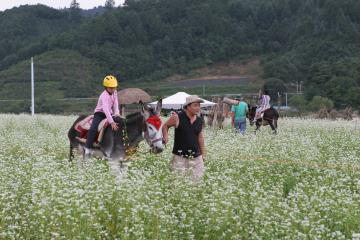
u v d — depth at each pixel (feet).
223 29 448.65
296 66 344.08
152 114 44.01
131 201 30.94
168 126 42.50
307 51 357.00
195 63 412.57
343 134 87.20
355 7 383.45
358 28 372.38
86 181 35.14
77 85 325.62
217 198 32.94
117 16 407.23
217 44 433.48
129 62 376.07
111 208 31.45
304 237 28.17
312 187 40.27
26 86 323.16
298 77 336.29
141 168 45.14
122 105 70.54
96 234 28.53
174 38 423.23
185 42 422.41
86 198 31.04
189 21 442.09
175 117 41.86
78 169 39.99
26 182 36.55
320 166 53.16
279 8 464.65
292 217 30.07
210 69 408.05
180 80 386.11
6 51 413.59
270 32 445.37
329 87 249.55
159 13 438.40
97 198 30.91
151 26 417.90
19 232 29.17
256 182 40.19
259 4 484.74
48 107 269.85
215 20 449.48
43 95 308.60
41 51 388.57
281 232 29.37
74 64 357.20
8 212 31.60
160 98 44.88
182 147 41.78
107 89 44.86
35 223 28.86
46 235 27.89
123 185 33.22
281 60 354.95
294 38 407.44
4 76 340.39
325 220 31.89
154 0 452.76
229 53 430.20
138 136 44.32
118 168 41.60
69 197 31.37
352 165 52.70
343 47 348.18
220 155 54.29
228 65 416.26
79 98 298.15
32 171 39.27
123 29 401.90
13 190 34.91
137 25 404.98
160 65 393.09
